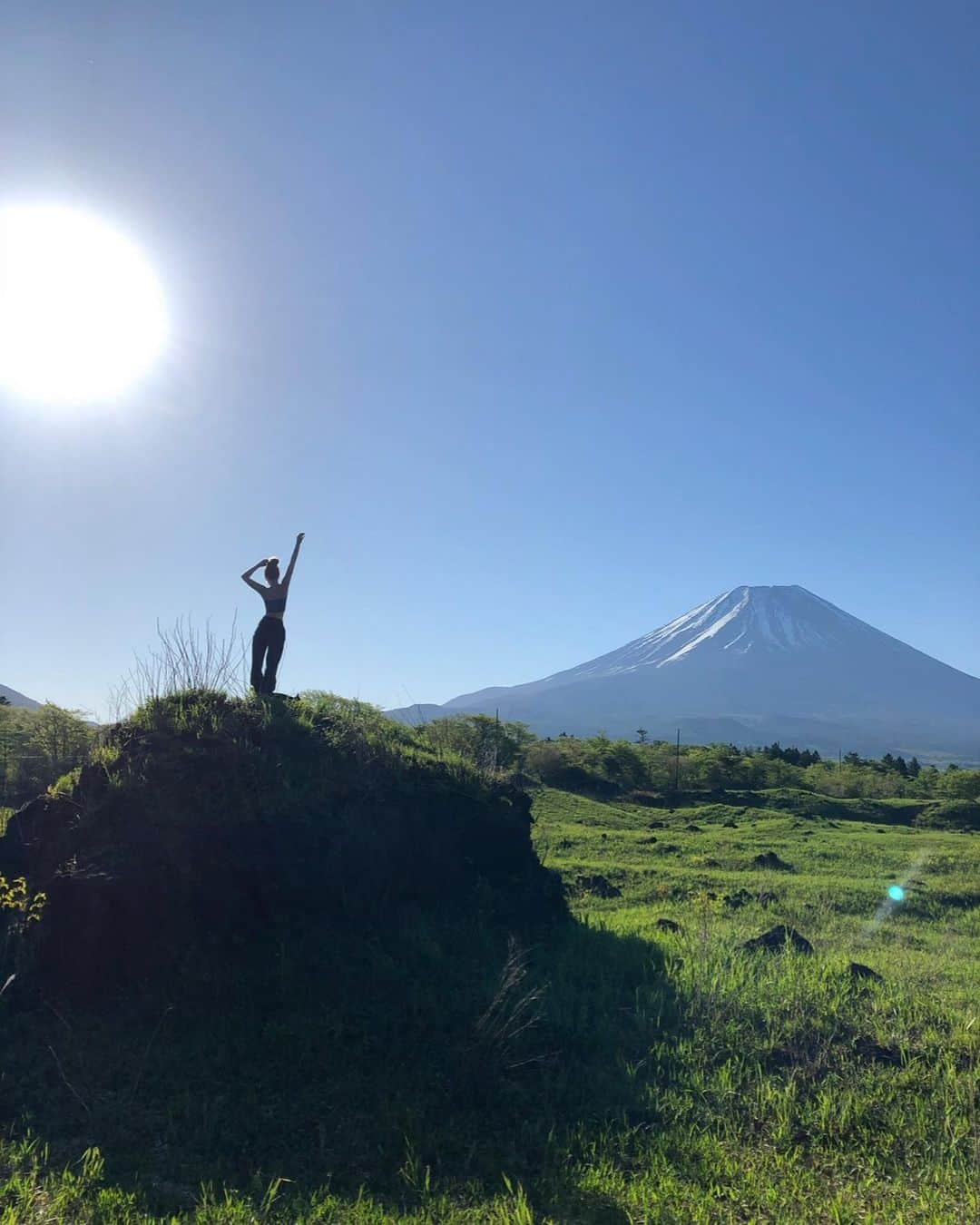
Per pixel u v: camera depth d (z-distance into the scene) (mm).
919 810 35844
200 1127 5930
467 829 10477
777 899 15406
